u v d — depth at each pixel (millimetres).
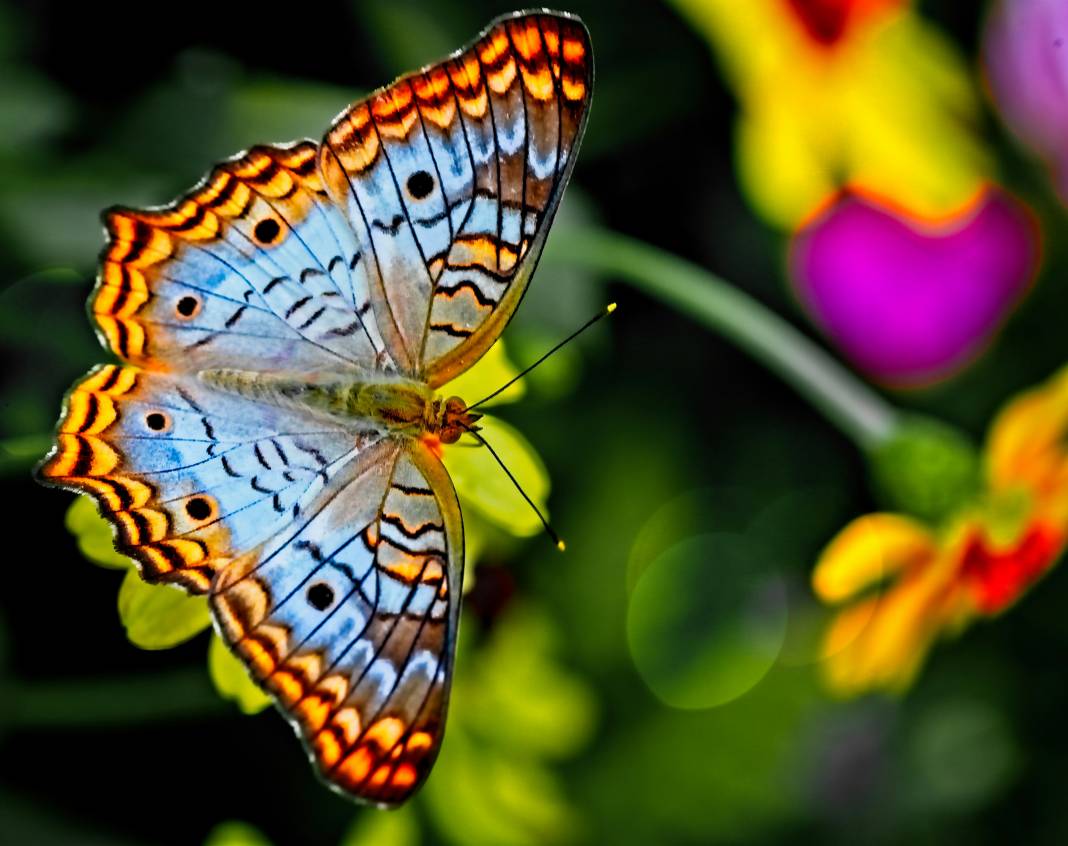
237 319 358
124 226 353
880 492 400
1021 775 435
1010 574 399
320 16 405
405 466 362
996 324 426
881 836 437
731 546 436
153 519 354
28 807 406
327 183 358
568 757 439
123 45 404
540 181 360
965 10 432
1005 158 437
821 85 413
